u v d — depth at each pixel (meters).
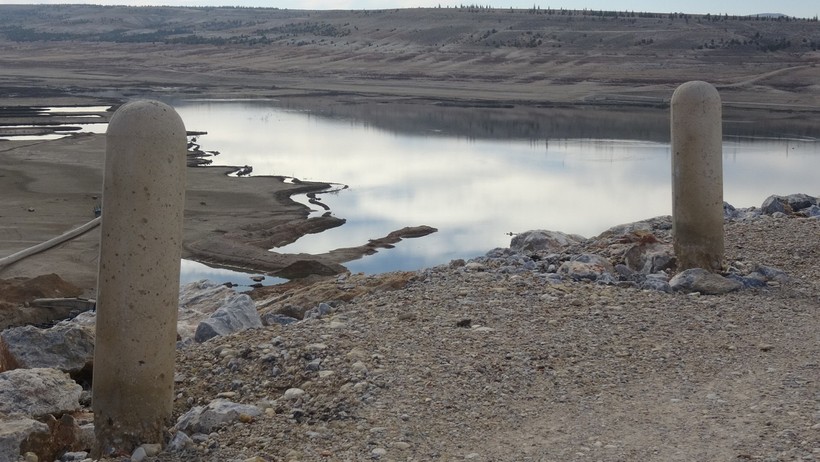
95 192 39.56
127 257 6.77
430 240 33.22
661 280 10.75
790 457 6.00
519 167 51.19
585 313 9.47
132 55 188.38
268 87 121.75
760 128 69.75
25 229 32.25
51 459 6.97
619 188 43.88
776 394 7.19
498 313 9.45
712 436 6.44
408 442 6.55
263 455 6.55
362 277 12.59
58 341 9.34
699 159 10.88
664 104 94.12
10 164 46.91
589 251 13.20
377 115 82.62
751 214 15.45
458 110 87.50
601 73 130.50
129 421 6.95
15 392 7.62
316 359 8.18
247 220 35.59
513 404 7.19
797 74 114.12
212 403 7.55
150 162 6.71
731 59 138.00
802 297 10.20
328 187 44.34
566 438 6.54
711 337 8.72
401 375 7.70
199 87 121.12
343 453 6.45
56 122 71.19
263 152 57.28
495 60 150.38
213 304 13.29
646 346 8.46
